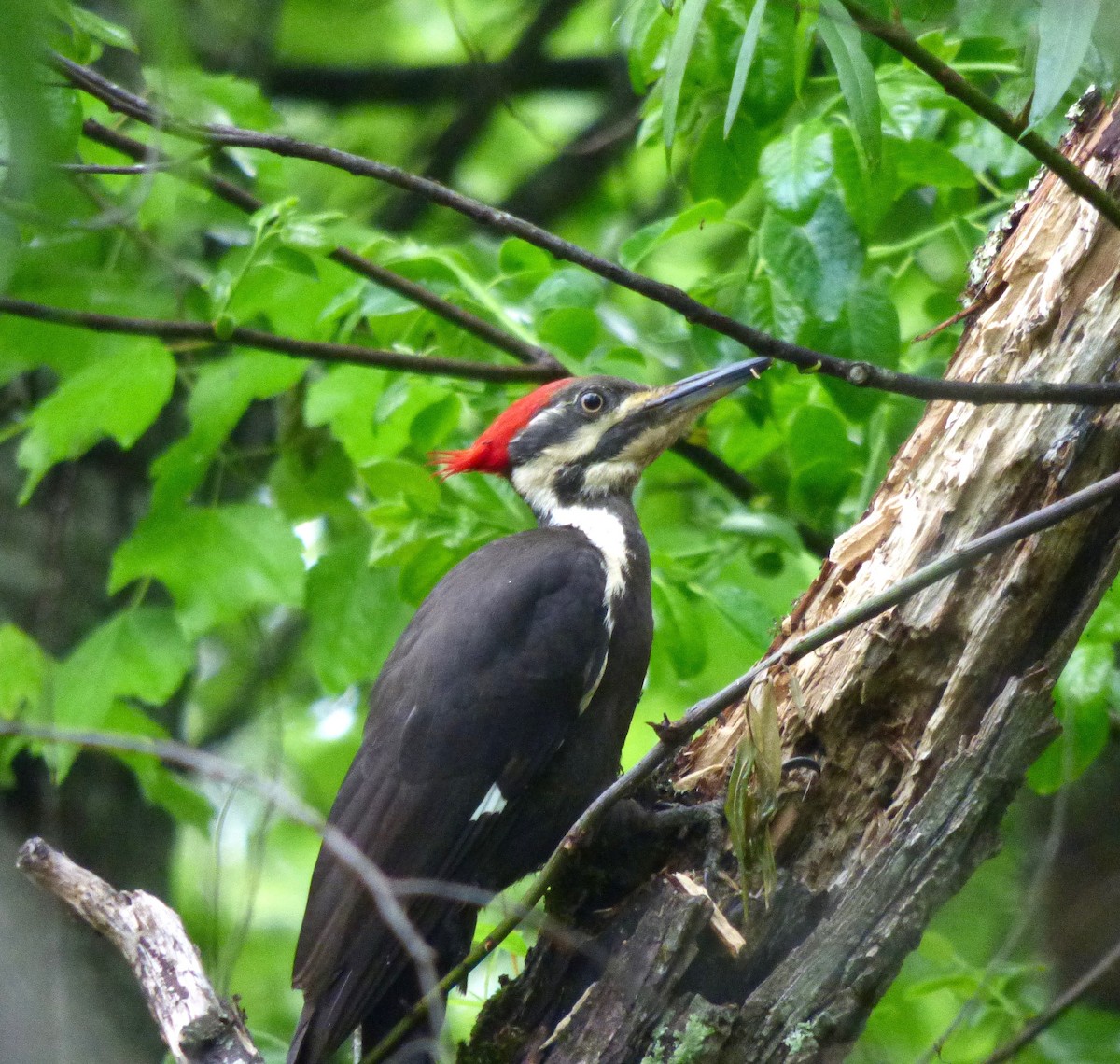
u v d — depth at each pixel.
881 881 6.84
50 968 11.30
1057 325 7.18
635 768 6.53
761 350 6.49
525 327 10.52
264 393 10.45
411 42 16.95
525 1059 7.22
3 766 10.65
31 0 3.54
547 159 16.52
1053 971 10.27
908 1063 10.06
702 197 9.49
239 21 6.75
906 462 7.52
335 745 14.07
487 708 8.52
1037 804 10.75
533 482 10.11
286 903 14.30
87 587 12.51
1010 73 9.42
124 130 10.16
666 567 10.40
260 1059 7.02
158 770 10.84
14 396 12.65
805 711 7.27
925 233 10.20
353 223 11.95
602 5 16.30
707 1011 6.80
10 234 4.81
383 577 11.03
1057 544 6.95
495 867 8.66
